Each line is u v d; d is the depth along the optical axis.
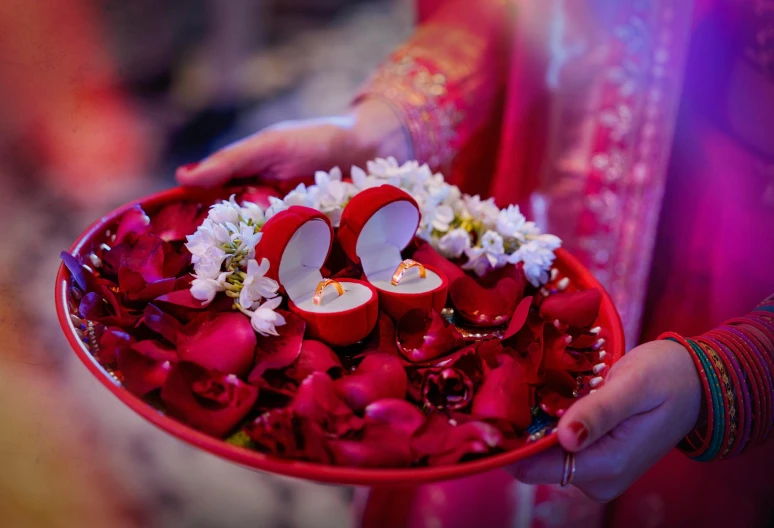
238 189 0.59
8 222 0.86
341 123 0.62
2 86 0.82
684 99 0.60
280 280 0.49
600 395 0.43
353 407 0.43
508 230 0.54
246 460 0.40
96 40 1.01
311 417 0.41
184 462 0.88
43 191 0.91
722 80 0.57
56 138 0.90
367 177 0.55
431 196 0.55
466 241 0.54
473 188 0.73
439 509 0.69
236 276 0.48
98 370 0.43
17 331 0.78
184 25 1.33
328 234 0.49
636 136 0.59
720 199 0.60
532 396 0.45
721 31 0.56
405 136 0.64
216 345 0.44
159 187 1.11
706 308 0.63
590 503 0.66
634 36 0.57
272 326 0.45
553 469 0.44
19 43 0.79
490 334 0.51
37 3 0.77
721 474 0.64
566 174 0.62
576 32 0.58
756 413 0.46
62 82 0.87
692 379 0.46
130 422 0.86
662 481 0.66
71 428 0.80
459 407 0.44
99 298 0.47
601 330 0.51
